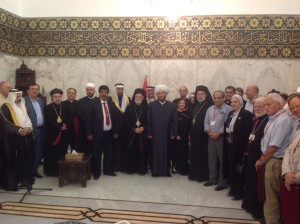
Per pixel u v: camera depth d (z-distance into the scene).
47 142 5.43
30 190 4.61
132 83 6.95
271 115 3.46
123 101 5.94
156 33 6.83
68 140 5.54
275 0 6.52
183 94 6.08
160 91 5.64
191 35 6.76
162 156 5.56
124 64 6.94
